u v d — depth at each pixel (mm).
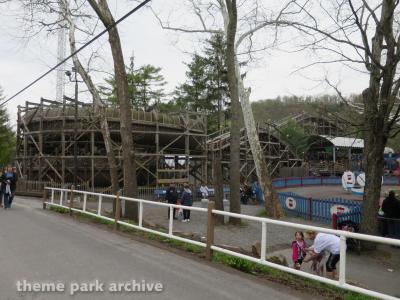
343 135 13445
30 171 31859
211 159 37438
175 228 14562
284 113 79312
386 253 9562
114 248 9336
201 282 6770
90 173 31109
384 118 11969
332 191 37938
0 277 6824
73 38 17266
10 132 63594
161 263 7992
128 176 15141
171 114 35719
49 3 17234
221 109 57875
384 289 6688
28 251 8836
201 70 57031
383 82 11406
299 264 7824
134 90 54219
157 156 31828
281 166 49562
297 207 21766
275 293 6324
